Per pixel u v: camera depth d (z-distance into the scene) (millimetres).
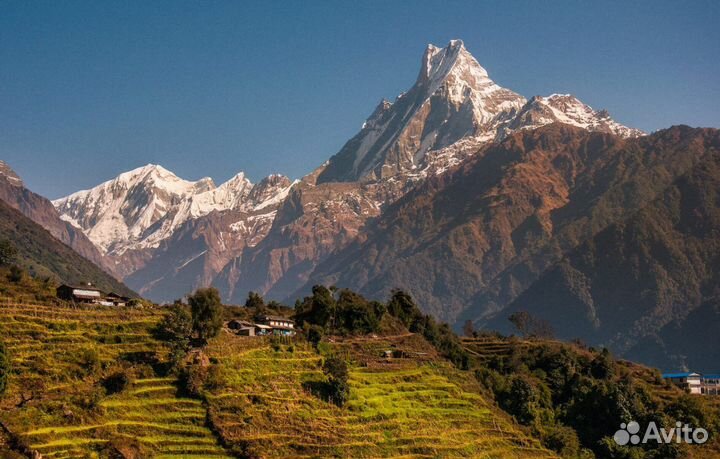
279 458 171750
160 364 190000
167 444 167875
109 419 169625
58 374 177500
